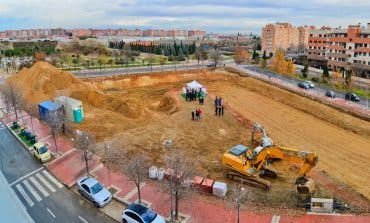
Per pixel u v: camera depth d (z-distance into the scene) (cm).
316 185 2986
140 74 7969
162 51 14550
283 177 3138
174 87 7494
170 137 4159
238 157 3034
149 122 4728
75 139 3681
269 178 3131
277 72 9012
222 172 3269
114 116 4903
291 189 2905
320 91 6831
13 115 5144
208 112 5306
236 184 3020
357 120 4953
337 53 9688
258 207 2605
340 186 2988
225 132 4416
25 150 3816
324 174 3247
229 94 6725
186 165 2777
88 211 2614
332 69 9931
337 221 2405
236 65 10419
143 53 14912
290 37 16575
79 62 10706
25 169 3341
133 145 3875
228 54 15012
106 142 3925
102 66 9850
